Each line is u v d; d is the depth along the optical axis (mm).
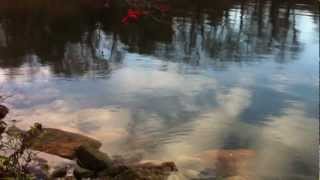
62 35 28516
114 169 10500
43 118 14172
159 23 31203
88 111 14961
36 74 19469
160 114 14875
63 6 39031
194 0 41031
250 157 11805
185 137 13000
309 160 11672
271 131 13633
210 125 14023
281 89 17797
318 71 20250
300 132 13570
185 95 17000
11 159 9797
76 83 18266
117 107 15469
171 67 21344
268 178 10758
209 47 25609
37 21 32469
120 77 19375
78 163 10930
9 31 28984
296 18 32812
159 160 11422
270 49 24703
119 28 30859
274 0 41094
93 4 39844
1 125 12375
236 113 15102
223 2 40719
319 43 24203
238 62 22297
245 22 32406
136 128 13570
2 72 19609
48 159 11047
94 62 22016
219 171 11016
